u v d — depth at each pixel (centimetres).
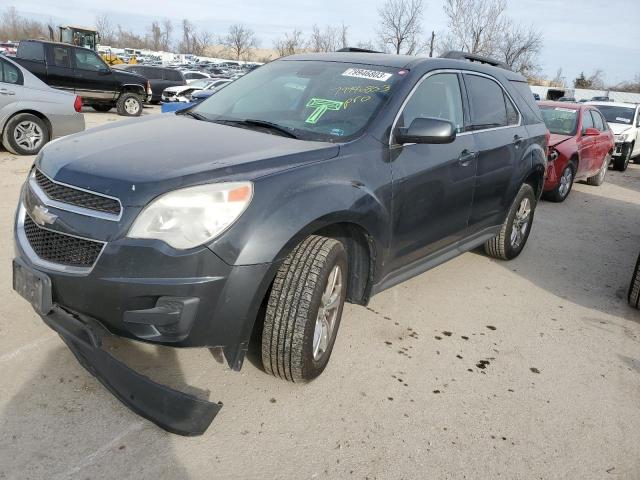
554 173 836
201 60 7019
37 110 891
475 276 494
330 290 289
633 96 4750
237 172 253
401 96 346
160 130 318
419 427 274
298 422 268
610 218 803
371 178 306
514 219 516
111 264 232
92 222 239
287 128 329
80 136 308
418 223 357
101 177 246
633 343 389
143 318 233
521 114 502
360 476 239
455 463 253
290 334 268
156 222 233
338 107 342
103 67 1642
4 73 870
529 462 259
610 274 539
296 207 257
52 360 296
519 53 3094
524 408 299
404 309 406
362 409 283
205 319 239
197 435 250
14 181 692
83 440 243
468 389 312
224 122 347
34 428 246
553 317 422
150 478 226
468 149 400
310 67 394
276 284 268
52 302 247
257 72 419
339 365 321
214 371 300
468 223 427
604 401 313
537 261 558
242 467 237
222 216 239
